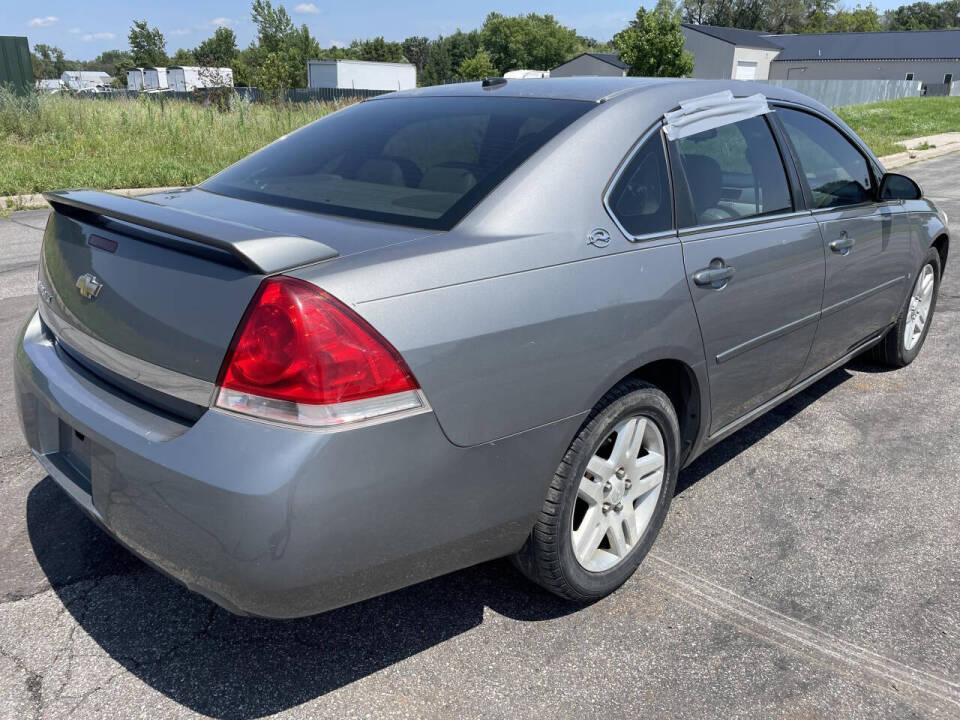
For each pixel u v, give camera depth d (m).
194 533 1.81
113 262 2.10
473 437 2.00
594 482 2.42
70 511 2.98
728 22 113.88
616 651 2.34
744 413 3.17
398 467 1.87
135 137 13.62
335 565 1.83
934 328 5.64
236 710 2.08
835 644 2.39
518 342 2.05
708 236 2.69
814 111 3.58
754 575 2.73
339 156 2.73
